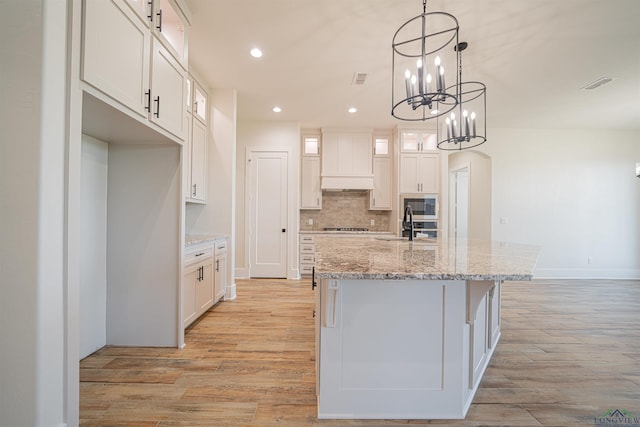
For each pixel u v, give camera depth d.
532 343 2.78
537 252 2.01
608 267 5.75
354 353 1.67
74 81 1.43
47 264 1.33
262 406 1.82
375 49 3.10
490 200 5.76
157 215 2.62
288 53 3.20
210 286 3.47
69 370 1.42
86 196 2.39
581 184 5.79
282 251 5.40
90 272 2.45
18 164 1.30
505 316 3.55
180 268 2.61
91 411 1.75
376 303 1.66
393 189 5.71
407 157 5.49
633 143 5.81
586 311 3.74
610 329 3.14
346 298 1.66
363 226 6.09
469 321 1.73
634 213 5.79
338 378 1.67
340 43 3.00
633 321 3.39
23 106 1.30
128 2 1.83
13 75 1.30
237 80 3.86
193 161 3.63
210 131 4.13
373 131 5.82
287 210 5.40
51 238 1.35
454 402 1.69
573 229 5.78
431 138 5.57
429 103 2.16
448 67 3.42
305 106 4.69
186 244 2.81
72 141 1.42
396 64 3.40
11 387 1.30
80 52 1.46
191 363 2.34
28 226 1.30
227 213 4.15
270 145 5.39
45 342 1.32
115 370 2.22
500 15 2.54
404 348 1.68
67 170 1.40
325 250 2.12
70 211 1.41
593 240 5.78
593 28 2.70
